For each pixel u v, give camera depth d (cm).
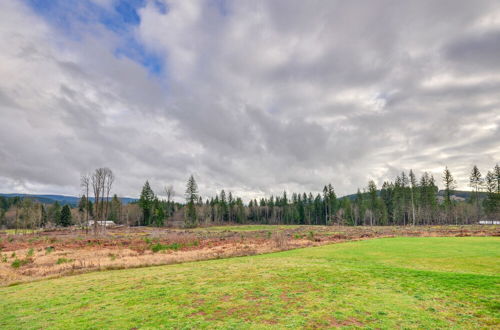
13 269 2208
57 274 2005
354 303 1130
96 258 2680
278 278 1608
